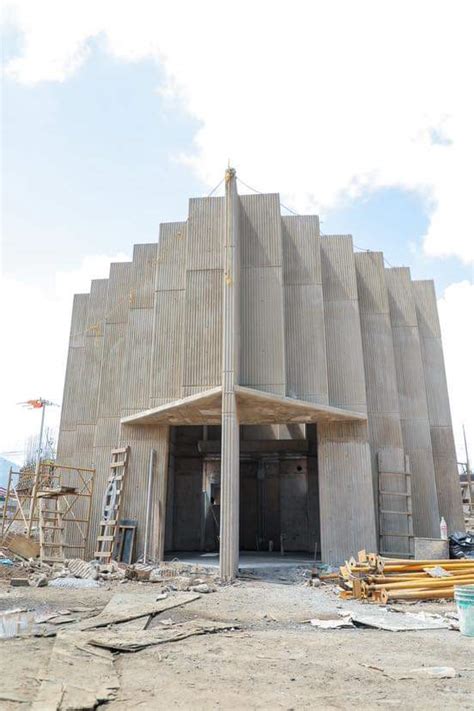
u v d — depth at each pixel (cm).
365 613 993
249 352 1762
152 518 1772
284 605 1072
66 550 1861
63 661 611
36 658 624
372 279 2133
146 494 1805
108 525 1767
